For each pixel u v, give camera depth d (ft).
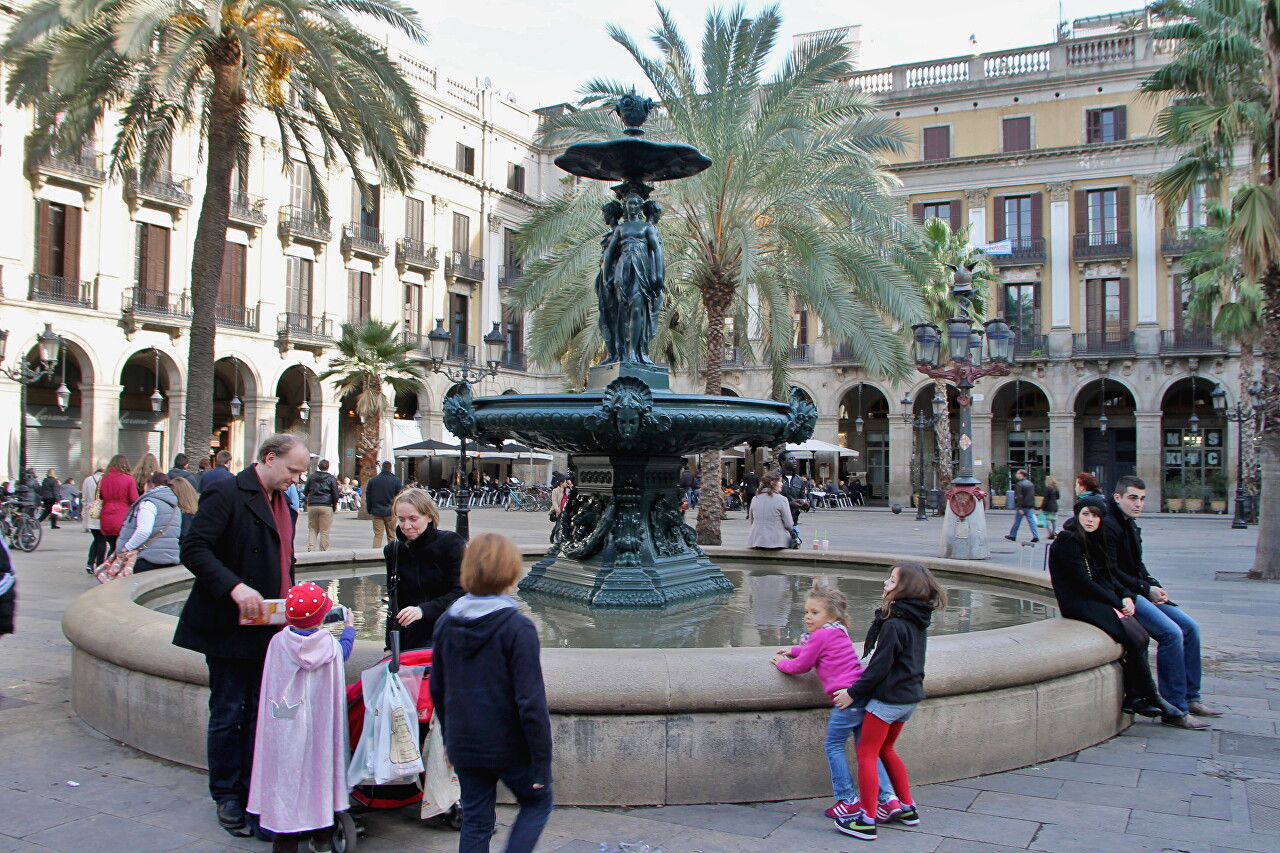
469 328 137.59
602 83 50.57
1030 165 121.60
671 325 72.13
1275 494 42.55
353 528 72.43
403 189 51.01
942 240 95.40
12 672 21.49
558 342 55.26
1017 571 27.61
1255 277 44.50
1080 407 128.67
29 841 11.78
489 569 9.67
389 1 48.65
